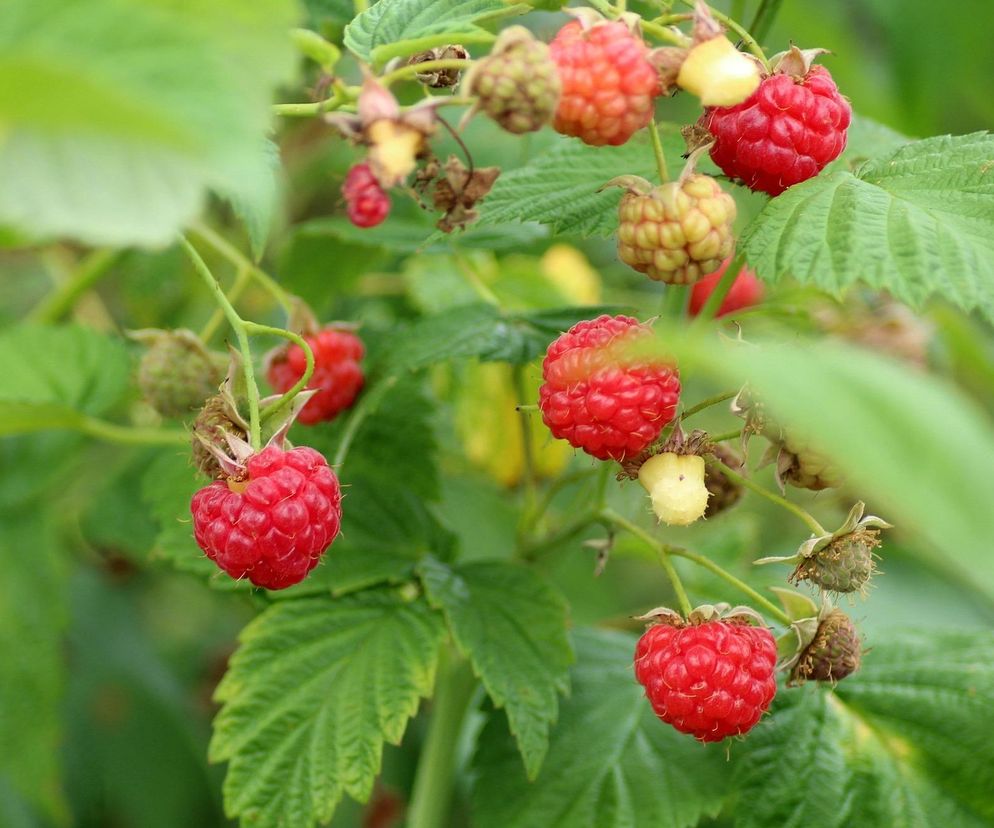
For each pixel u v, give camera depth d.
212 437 0.36
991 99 0.54
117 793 0.49
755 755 0.39
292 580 0.35
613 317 0.36
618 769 0.39
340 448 0.40
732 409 0.36
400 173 0.33
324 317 0.48
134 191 0.28
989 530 0.25
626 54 0.34
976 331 0.48
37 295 0.53
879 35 0.56
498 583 0.40
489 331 0.41
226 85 0.29
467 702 0.41
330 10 0.42
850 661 0.37
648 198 0.35
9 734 0.45
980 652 0.41
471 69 0.33
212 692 0.50
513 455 0.47
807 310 0.42
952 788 0.39
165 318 0.50
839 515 0.46
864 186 0.37
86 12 0.29
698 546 0.45
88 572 0.50
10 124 0.28
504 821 0.39
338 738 0.38
